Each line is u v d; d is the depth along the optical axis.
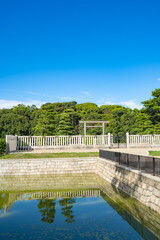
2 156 16.62
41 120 30.73
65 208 8.10
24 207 8.30
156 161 7.52
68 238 5.57
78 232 5.93
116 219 6.92
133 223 6.60
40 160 15.61
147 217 7.17
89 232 5.94
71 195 10.02
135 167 9.34
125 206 8.20
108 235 5.76
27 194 10.35
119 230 6.09
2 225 6.53
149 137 23.48
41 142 21.75
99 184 12.38
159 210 6.77
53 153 17.83
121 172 10.88
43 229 6.20
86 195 9.94
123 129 40.06
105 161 13.71
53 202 8.93
